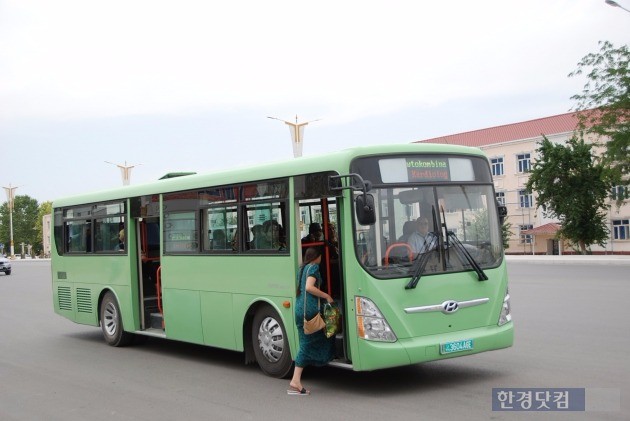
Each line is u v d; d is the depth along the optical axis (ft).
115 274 41.98
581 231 169.78
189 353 39.19
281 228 29.17
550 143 172.96
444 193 27.55
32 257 369.91
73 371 34.96
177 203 36.09
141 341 44.16
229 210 32.32
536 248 205.98
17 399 28.99
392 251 26.03
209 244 33.65
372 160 26.32
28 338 47.80
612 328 39.60
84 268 45.24
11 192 295.48
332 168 26.53
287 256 28.76
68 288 47.14
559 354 32.58
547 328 40.68
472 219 28.14
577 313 46.68
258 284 30.37
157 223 42.22
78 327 53.57
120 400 28.02
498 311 27.96
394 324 25.44
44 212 484.33
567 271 90.33
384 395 26.32
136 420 24.75
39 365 36.99
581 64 113.91
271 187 29.76
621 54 110.52
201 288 34.12
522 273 89.51
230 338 32.30
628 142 110.52
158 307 39.99
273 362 30.17
